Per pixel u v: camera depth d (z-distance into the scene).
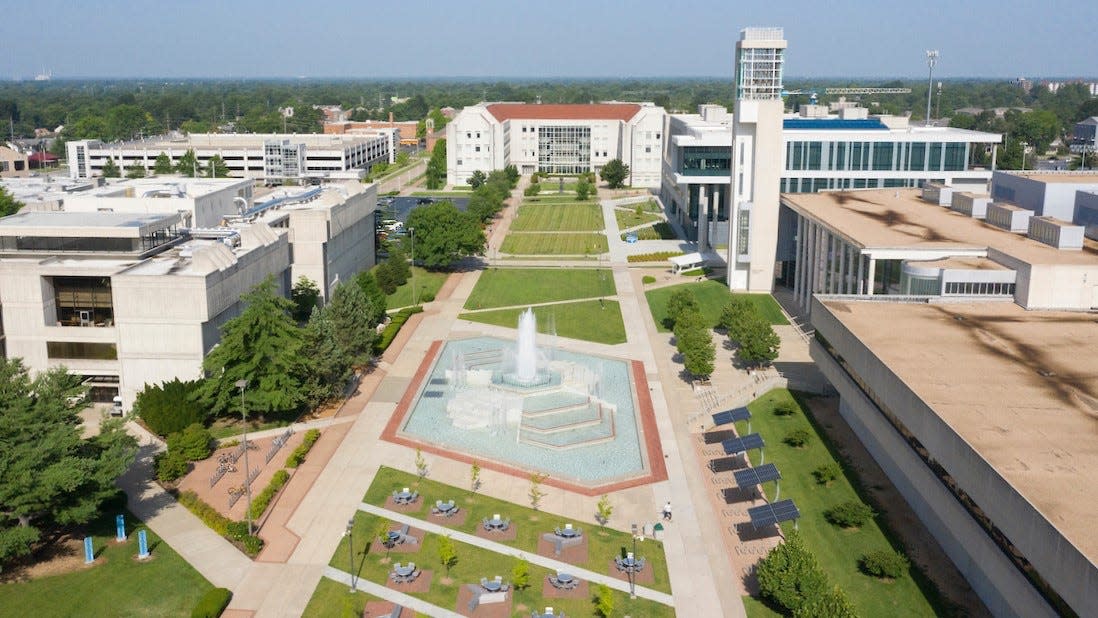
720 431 107.38
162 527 82.94
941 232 135.25
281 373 105.38
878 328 100.56
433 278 191.00
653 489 92.31
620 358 135.88
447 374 126.75
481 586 73.25
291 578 75.00
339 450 101.00
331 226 154.88
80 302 113.75
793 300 167.50
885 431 88.88
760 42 165.38
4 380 77.88
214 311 109.56
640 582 74.94
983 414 74.69
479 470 96.38
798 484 92.56
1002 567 63.88
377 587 73.69
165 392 102.94
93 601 70.88
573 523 84.94
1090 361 88.44
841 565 77.00
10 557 73.56
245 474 94.12
